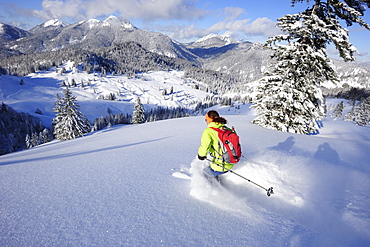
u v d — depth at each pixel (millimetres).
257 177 3455
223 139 2869
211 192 3014
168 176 3805
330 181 3498
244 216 2514
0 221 2361
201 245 1974
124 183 3469
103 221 2357
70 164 4879
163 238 2066
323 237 2164
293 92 10938
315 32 9758
